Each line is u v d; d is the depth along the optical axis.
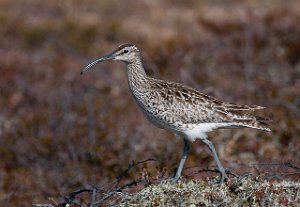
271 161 13.63
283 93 17.56
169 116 11.89
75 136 16.72
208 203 10.10
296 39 20.61
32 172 15.64
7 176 15.60
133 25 24.42
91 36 23.77
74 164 15.31
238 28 22.06
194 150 15.27
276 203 9.99
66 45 23.23
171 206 10.06
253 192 10.16
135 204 10.26
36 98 19.12
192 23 24.09
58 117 17.89
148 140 16.06
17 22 24.67
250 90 17.80
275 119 15.98
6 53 22.20
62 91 19.20
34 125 17.67
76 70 20.92
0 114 18.58
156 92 11.99
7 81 20.06
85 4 27.53
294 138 15.22
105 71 20.78
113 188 11.68
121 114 17.75
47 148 16.48
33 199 14.55
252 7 24.73
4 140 17.00
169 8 27.23
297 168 11.70
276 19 21.98
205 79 18.91
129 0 28.25
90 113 17.45
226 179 10.87
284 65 19.41
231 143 15.26
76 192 11.14
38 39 23.72
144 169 11.73
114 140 16.27
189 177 12.59
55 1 27.50
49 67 21.06
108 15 26.73
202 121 11.87
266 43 20.75
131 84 12.35
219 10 24.92
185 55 20.55
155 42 22.23
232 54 19.97
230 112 11.89
